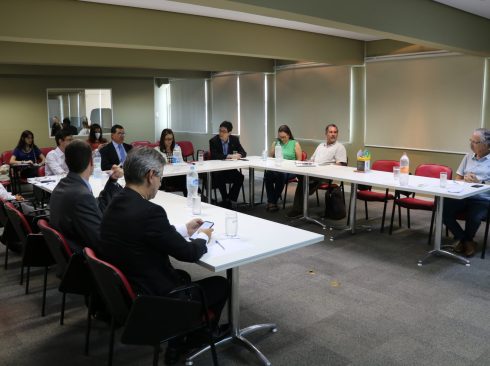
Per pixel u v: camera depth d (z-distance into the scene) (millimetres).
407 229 5094
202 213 3111
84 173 2641
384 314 3027
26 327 2879
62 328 2863
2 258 4188
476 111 5973
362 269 3871
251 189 6379
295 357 2504
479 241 4625
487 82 5816
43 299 3037
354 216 4883
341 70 7617
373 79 7168
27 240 2812
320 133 8172
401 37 4469
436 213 4176
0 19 4070
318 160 5957
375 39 7016
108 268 1885
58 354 2561
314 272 3803
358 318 2971
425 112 6539
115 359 2498
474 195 4117
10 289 3480
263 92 9305
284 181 6148
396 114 6918
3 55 6270
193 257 2111
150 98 10375
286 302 3219
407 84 6715
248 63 8648
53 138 9406
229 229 2516
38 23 4258
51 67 8883
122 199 2025
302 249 4410
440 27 4750
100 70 9336
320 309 3107
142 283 2018
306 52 6348
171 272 2117
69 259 2396
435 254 4176
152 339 1908
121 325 2188
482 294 3342
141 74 9781
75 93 9602
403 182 4188
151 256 2018
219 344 2539
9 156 7062
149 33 4906
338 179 4668
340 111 7742
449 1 4613
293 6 3494
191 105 11461
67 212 2529
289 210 6148
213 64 8195
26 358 2521
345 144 7742
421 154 6668
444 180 4008
